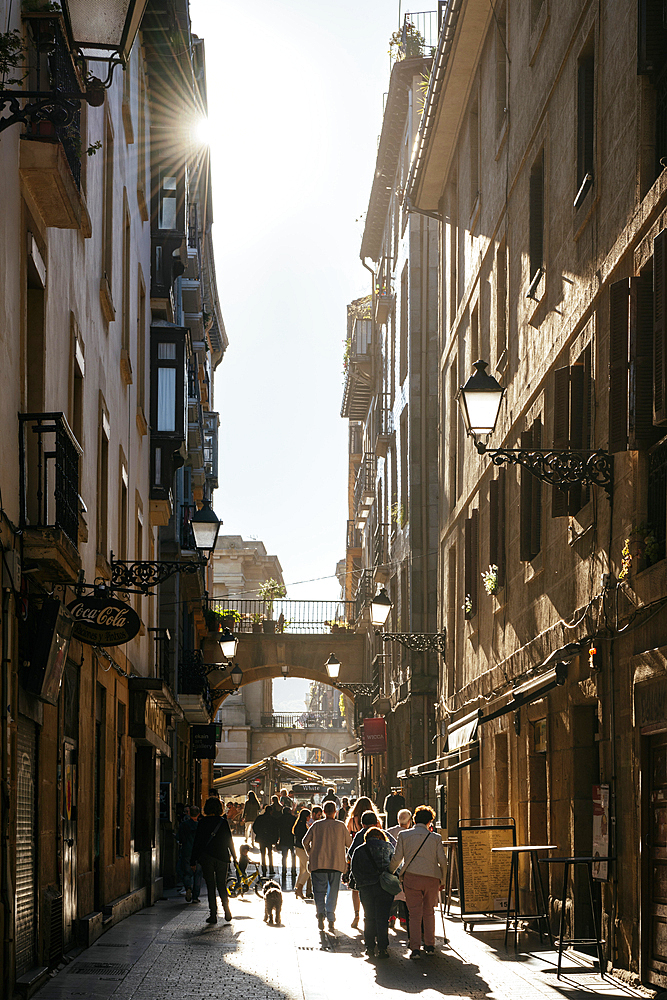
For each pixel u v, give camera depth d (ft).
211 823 59.77
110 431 60.95
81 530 46.19
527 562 56.54
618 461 40.09
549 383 52.80
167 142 88.53
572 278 48.03
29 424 37.22
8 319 33.60
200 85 104.12
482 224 73.87
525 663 56.18
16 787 33.68
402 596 118.21
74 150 38.42
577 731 46.91
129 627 43.09
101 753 58.08
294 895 84.38
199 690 120.16
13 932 32.96
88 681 52.06
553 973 40.37
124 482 68.03
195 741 137.90
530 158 58.18
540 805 55.88
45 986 37.04
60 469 35.96
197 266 126.41
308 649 173.47
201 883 104.58
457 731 75.36
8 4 32.53
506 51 65.62
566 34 50.37
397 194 128.98
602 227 43.24
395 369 128.57
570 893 46.85
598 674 42.57
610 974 39.27
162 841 95.96
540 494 54.60
